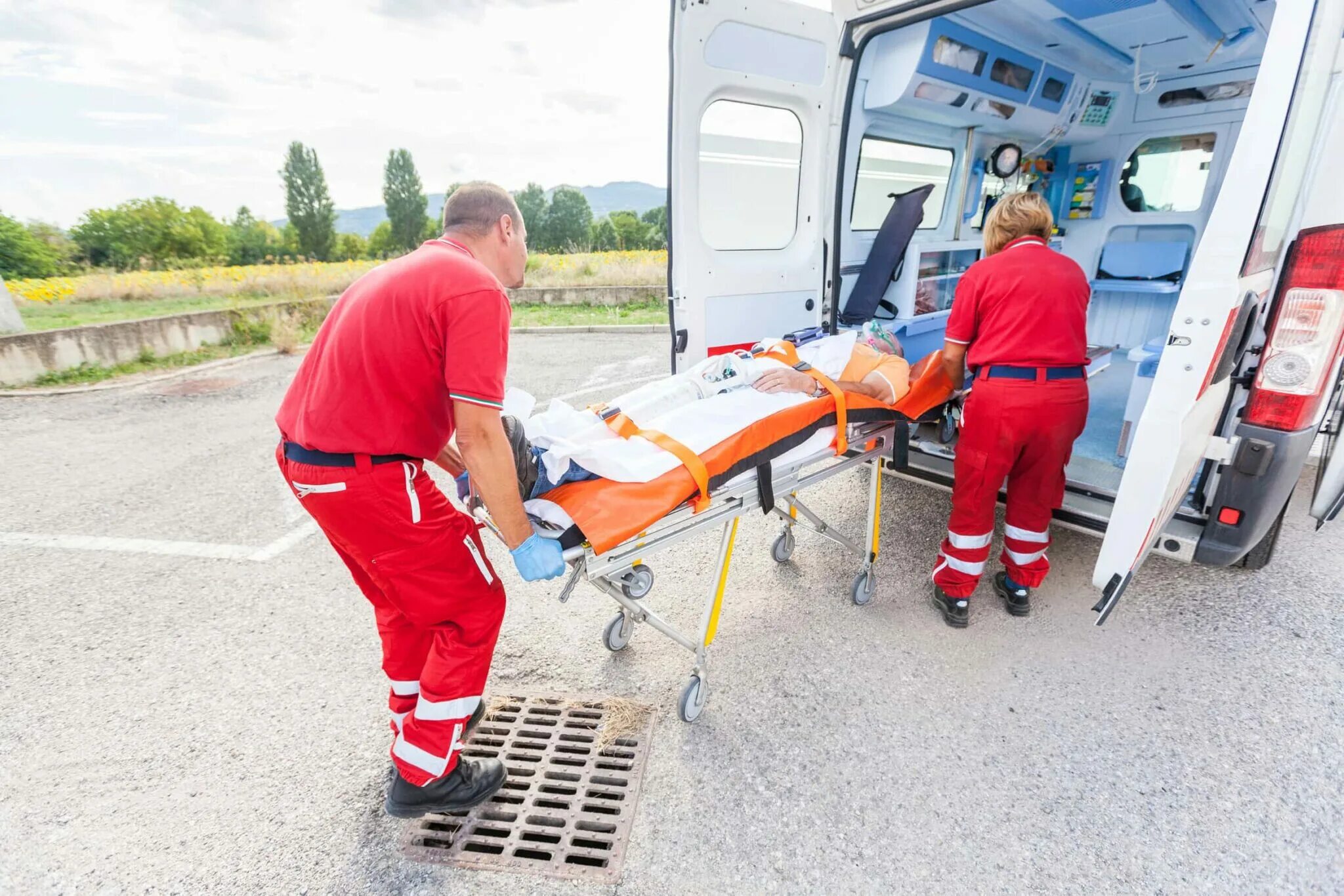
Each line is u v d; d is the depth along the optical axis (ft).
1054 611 9.45
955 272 15.25
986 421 8.04
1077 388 7.89
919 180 15.01
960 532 8.64
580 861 5.90
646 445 6.52
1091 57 14.33
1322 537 11.08
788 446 7.20
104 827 6.34
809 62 10.69
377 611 6.29
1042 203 8.27
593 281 46.21
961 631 9.05
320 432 5.15
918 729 7.28
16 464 16.39
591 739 7.27
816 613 9.56
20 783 6.90
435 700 5.74
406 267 5.21
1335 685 7.73
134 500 14.10
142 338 28.68
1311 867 5.61
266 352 31.37
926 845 5.91
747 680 8.18
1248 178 5.50
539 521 6.05
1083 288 7.89
